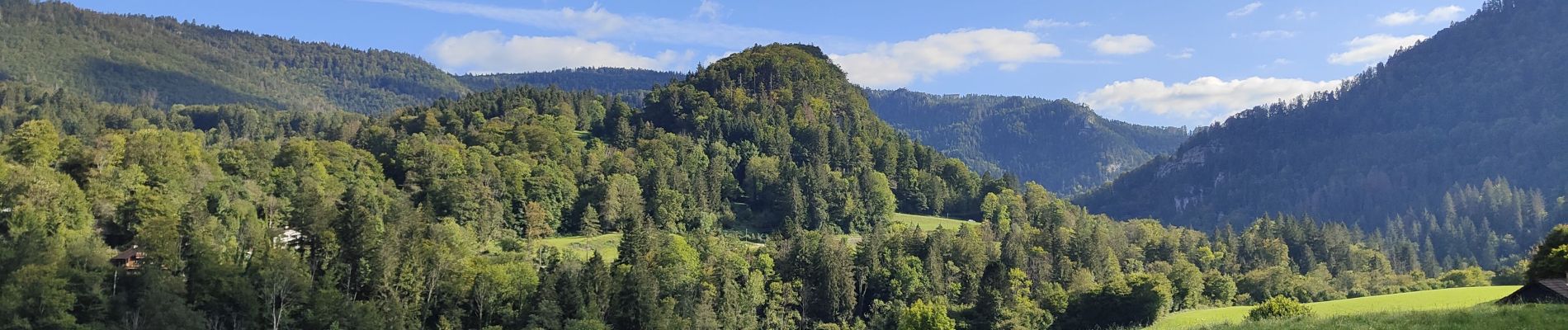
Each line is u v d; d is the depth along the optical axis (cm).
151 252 9375
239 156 14700
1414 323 5031
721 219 18675
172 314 8525
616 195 17125
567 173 18225
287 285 9462
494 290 10800
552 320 10362
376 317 9594
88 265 8912
